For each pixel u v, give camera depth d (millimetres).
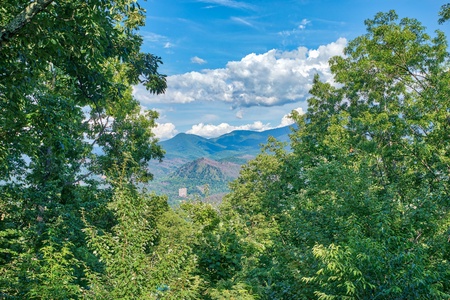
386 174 23125
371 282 6504
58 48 6926
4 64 7086
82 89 9969
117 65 22078
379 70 24797
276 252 10938
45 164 17203
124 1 9133
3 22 7723
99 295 6027
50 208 15789
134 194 7750
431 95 21359
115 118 27953
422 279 5910
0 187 14375
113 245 6840
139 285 6262
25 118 8570
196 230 11078
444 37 22031
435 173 20938
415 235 9531
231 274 9242
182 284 6551
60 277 6457
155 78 14086
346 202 10383
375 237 8516
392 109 23031
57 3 6684
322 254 6684
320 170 13000
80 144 21359
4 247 9375
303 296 7879
